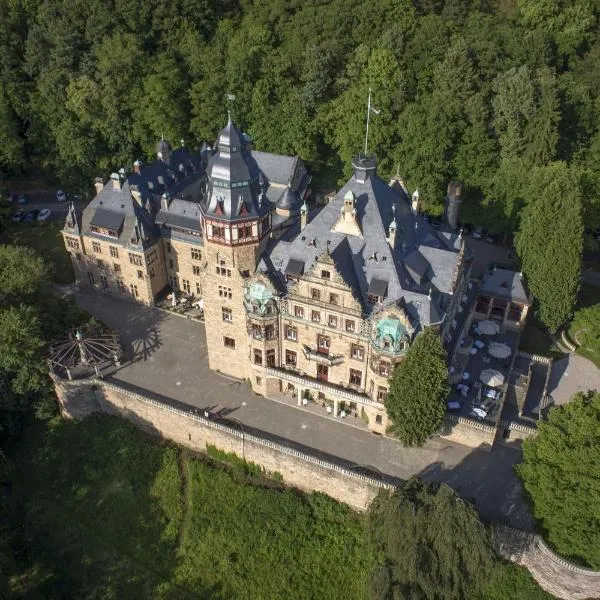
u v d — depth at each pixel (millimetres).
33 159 149625
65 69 138875
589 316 99812
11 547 83812
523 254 101500
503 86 122625
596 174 117125
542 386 93125
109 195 108062
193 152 140375
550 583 71688
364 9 137375
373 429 85750
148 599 77562
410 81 134375
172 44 145000
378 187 81438
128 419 94062
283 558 78000
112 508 85875
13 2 143125
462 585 63688
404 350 76812
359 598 74312
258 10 148625
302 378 87188
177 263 110688
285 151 135875
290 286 81812
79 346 93500
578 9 137000
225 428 84562
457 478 79562
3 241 130750
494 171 123875
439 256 82875
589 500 63812
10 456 93750
